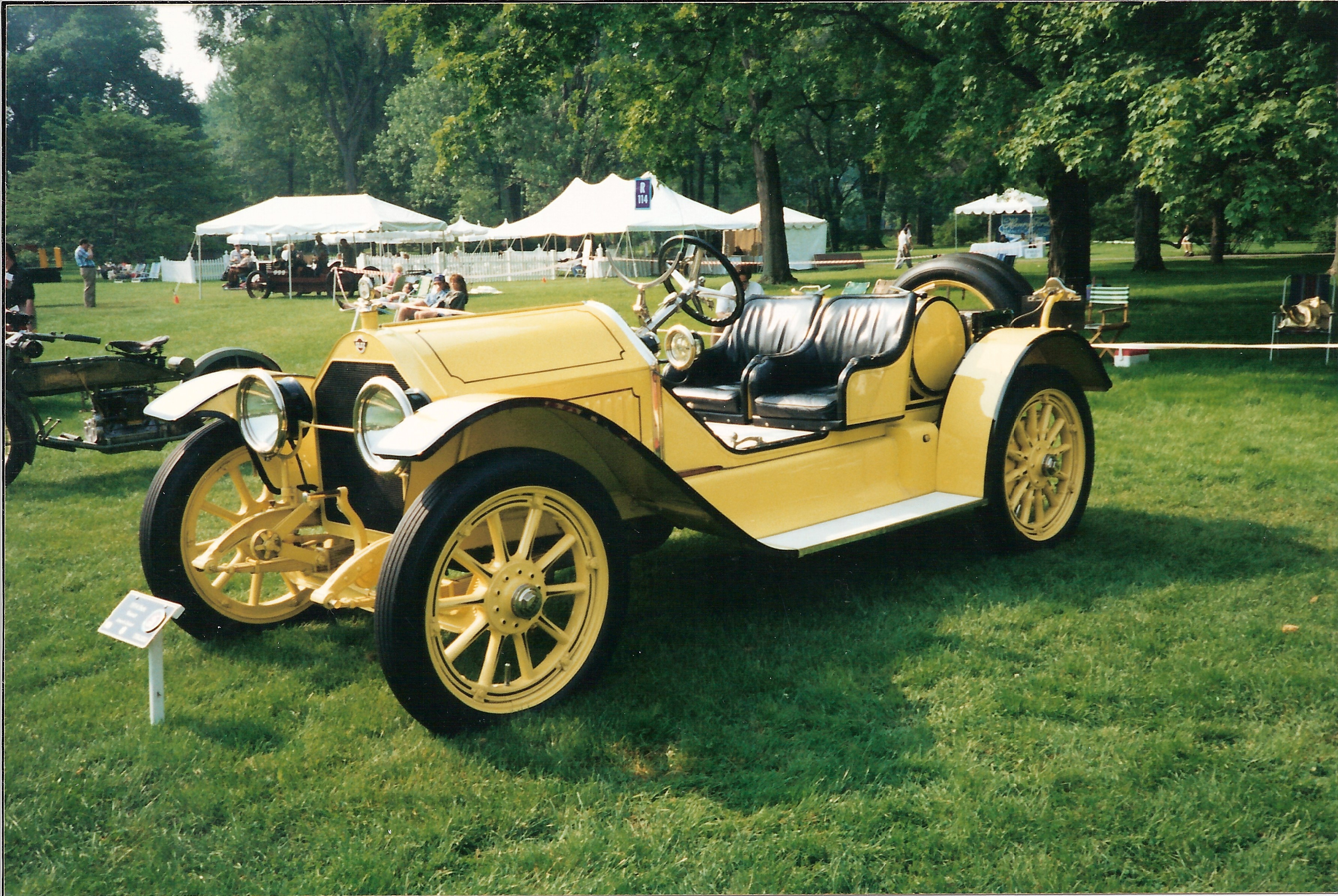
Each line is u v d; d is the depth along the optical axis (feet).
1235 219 31.81
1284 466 20.59
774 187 77.51
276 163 199.82
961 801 8.80
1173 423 25.32
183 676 12.03
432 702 9.78
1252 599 13.56
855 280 82.02
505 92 49.08
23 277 36.24
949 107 41.39
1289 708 10.47
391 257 116.16
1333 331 37.14
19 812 8.99
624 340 12.47
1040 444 15.94
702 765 9.62
